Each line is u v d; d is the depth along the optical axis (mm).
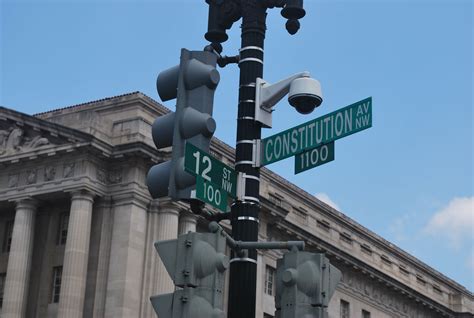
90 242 50969
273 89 11312
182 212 52906
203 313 7996
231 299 10453
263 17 11859
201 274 8180
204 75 9141
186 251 8211
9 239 56062
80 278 48938
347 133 10320
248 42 11703
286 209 63750
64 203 53844
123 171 51812
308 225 70625
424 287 88500
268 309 60875
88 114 52281
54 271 52750
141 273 50125
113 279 49125
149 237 51094
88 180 50750
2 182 54438
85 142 50688
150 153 51250
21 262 51969
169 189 8953
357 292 75312
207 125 8984
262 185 64438
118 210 51000
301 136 10844
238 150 11242
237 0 11969
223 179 10258
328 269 9000
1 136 55094
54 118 54062
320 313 8773
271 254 63219
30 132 54312
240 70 11648
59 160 52500
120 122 53094
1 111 54781
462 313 91875
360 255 77875
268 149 11133
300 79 10945
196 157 9031
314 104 11008
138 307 49156
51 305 51656
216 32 11961
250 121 11336
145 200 51562
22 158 53219
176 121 9031
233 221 10828
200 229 55625
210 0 12148
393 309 81250
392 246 84188
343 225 76312
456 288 95250
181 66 9219
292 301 8781
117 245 49969
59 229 53625
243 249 10141
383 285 79562
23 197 53031
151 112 55312
